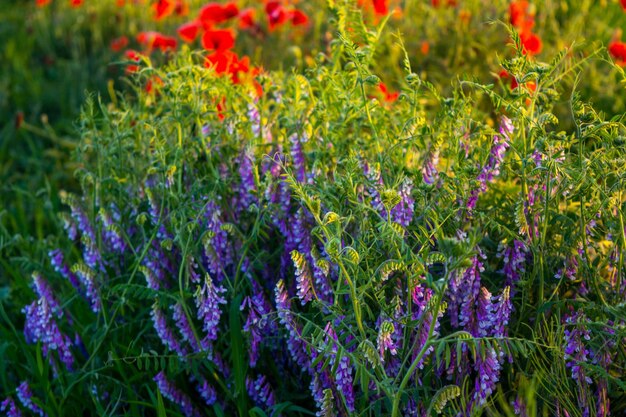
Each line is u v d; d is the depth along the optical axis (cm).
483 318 96
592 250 107
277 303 98
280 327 106
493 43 163
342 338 95
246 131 113
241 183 111
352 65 104
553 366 97
